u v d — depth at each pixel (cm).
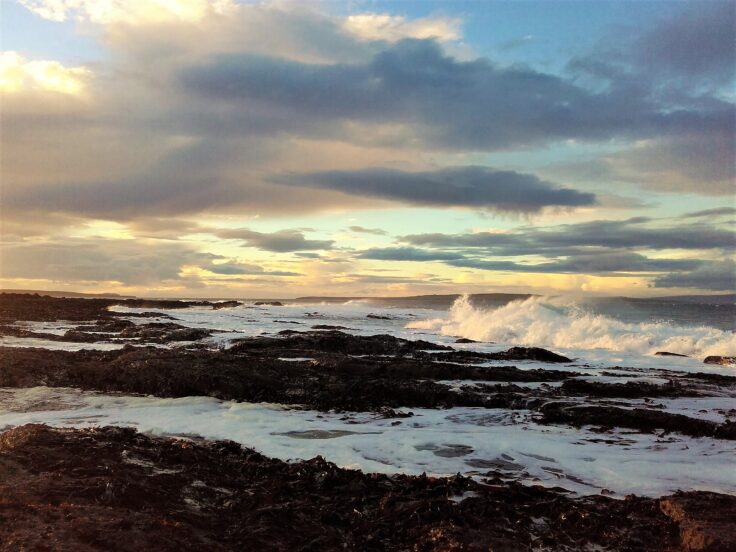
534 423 1149
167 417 1114
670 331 2777
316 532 593
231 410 1190
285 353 1927
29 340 2281
